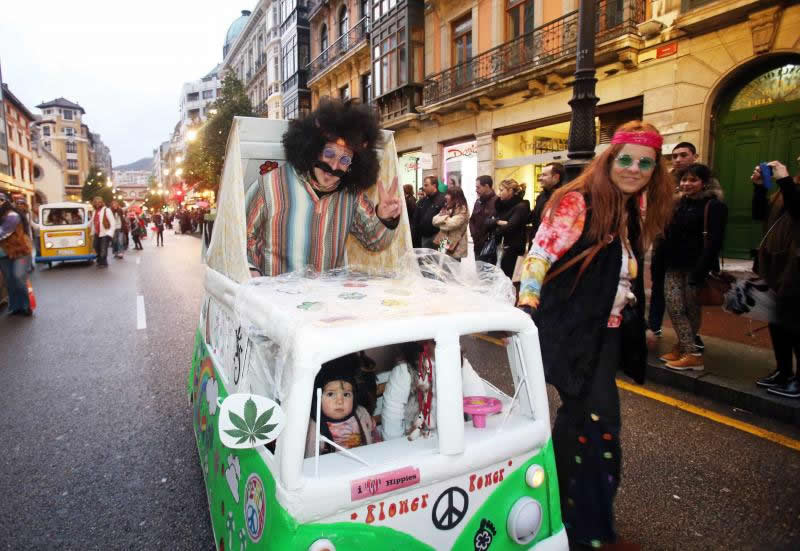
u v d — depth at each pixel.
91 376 4.58
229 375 1.99
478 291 1.94
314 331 1.28
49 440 3.30
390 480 1.29
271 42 34.06
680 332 4.12
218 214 2.70
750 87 8.63
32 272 13.21
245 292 1.88
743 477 2.72
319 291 1.82
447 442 1.38
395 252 2.71
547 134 13.09
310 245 2.58
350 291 1.83
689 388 3.94
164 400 3.97
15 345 5.70
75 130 105.69
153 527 2.40
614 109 10.60
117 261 15.91
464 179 15.47
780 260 3.41
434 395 1.49
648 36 9.59
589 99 5.32
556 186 5.51
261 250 2.54
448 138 15.75
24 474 2.88
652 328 5.07
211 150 25.88
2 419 3.64
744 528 2.31
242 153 2.65
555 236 1.89
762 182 3.48
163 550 2.24
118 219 16.70
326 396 1.68
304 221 2.56
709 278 3.91
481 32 14.16
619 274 1.90
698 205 3.93
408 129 17.69
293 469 1.21
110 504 2.59
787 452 2.98
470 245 11.84
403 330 1.35
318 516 1.22
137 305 8.02
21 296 7.27
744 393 3.60
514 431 1.55
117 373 4.66
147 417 3.65
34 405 3.90
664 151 9.54
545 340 1.94
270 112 34.88
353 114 2.41
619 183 1.89
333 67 22.61
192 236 33.94
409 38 16.47
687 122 9.19
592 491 1.97
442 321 1.42
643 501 2.52
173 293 9.16
